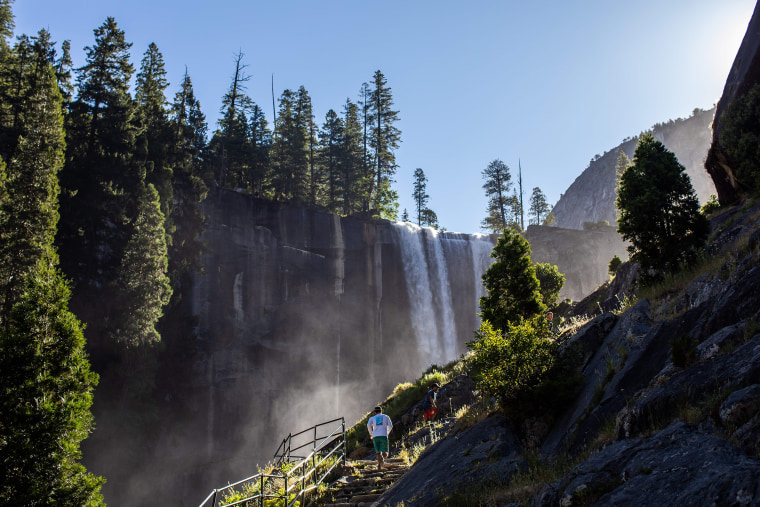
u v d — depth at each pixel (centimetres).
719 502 459
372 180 7875
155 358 4166
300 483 1438
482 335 1157
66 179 4222
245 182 7256
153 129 5572
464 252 6825
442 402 1872
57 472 1289
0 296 2914
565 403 1040
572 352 1120
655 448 610
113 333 3881
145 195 4328
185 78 6688
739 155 1880
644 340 966
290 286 5688
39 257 3047
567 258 6781
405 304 6253
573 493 625
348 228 6228
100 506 1340
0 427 1286
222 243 5369
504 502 763
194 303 4984
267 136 7731
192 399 4759
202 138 6650
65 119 4734
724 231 1450
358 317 5997
